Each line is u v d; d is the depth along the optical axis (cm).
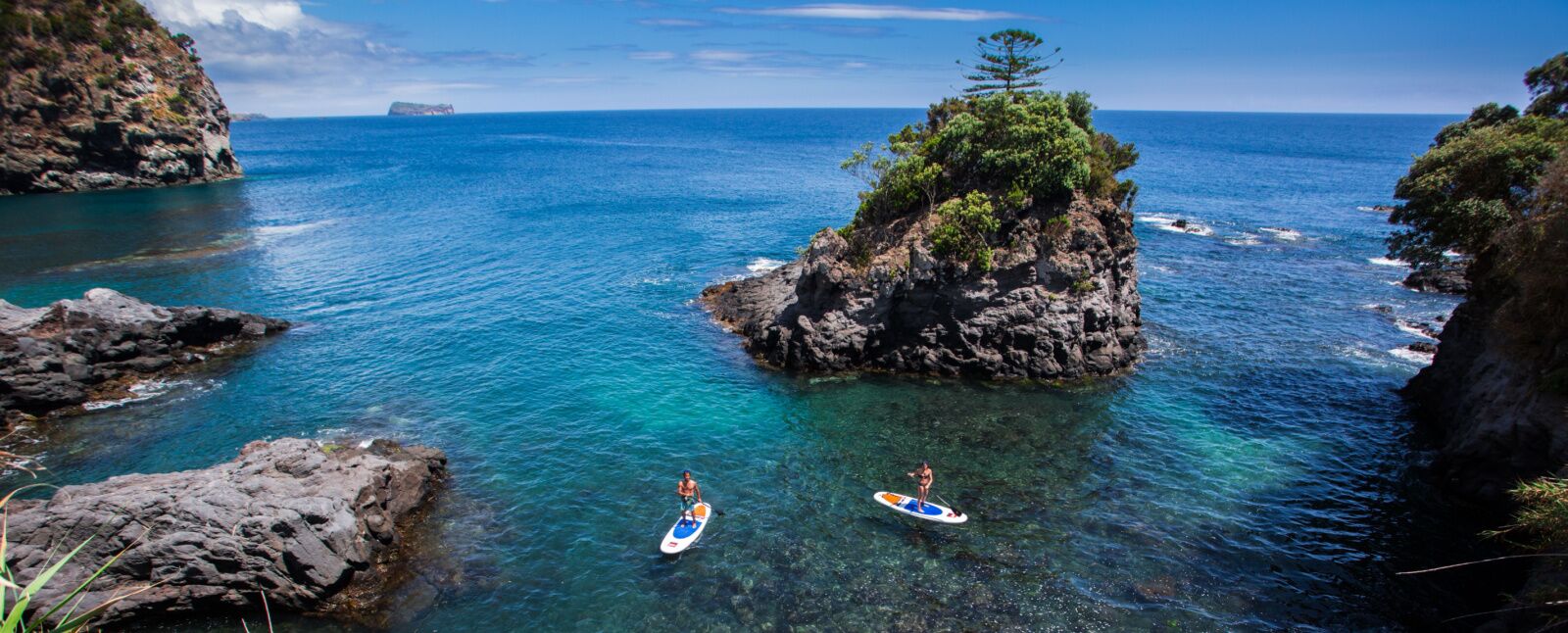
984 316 4900
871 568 2959
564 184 14688
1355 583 2880
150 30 14588
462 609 2747
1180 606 2742
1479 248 4062
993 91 7662
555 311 6188
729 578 2909
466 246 8662
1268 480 3625
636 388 4666
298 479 3030
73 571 2659
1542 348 3200
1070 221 4909
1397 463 3791
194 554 2719
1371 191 14225
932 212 5144
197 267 7588
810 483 3603
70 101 12506
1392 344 5556
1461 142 4216
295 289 6800
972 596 2795
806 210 11312
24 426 4084
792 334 5084
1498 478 3316
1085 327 4938
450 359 5112
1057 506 3400
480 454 3831
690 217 10669
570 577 2914
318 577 2733
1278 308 6444
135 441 3953
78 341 4578
